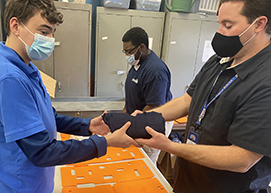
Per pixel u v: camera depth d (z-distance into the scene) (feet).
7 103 2.06
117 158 4.63
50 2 2.42
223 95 2.99
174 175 4.11
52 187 3.17
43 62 7.73
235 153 2.67
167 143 2.87
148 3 8.49
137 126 2.95
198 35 9.20
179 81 9.66
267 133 2.43
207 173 3.24
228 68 3.12
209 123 3.16
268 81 2.55
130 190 3.61
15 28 2.41
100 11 8.05
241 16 2.64
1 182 2.45
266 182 3.06
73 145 2.35
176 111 4.16
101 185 3.69
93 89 9.84
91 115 7.86
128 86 6.18
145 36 5.65
